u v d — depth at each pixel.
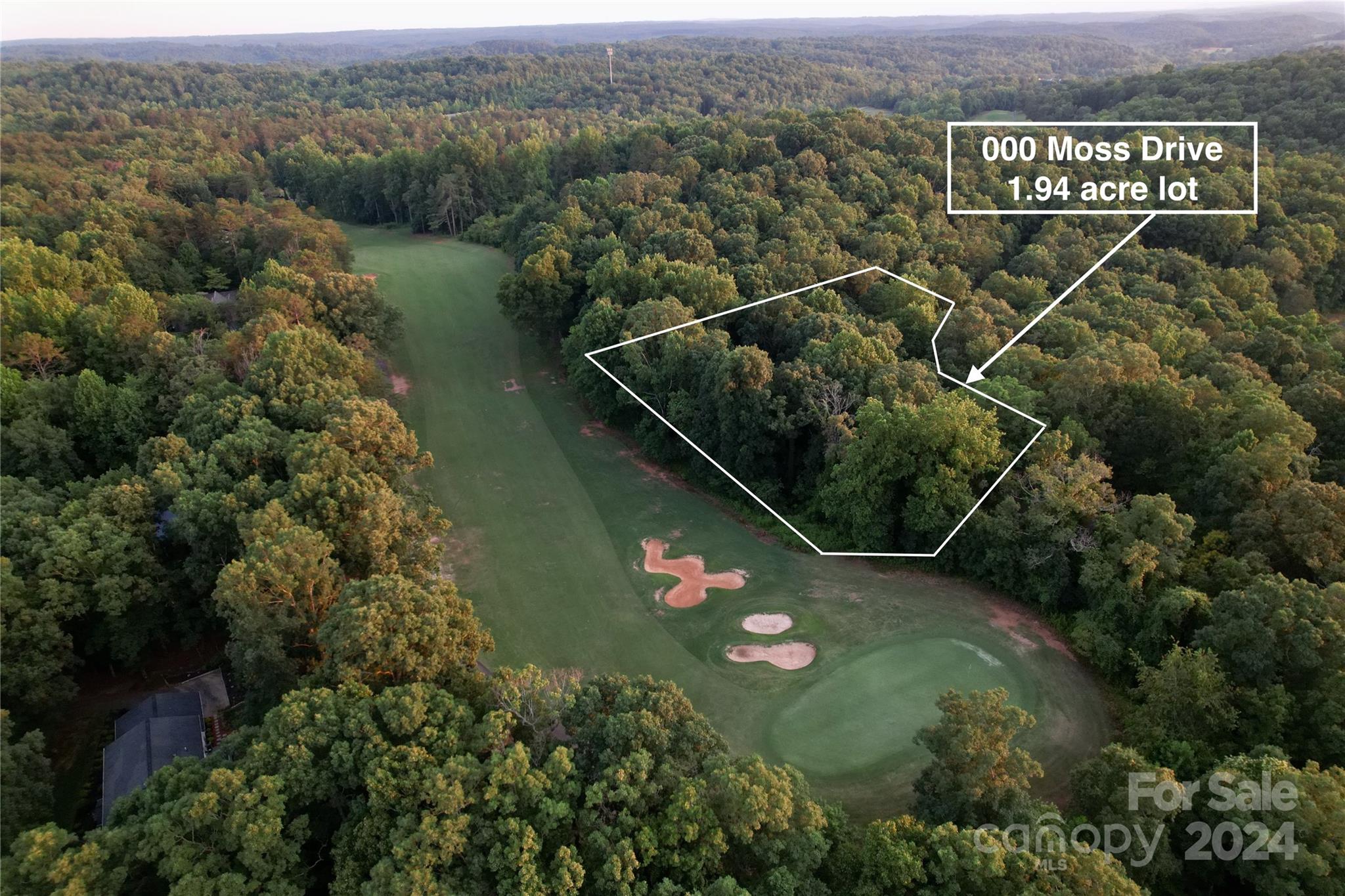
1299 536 43.31
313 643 39.53
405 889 25.36
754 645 49.09
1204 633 39.69
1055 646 48.03
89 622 46.66
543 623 51.62
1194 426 55.66
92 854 25.39
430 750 30.56
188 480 49.25
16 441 56.00
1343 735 34.00
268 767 29.56
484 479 69.31
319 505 45.25
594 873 27.53
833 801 38.06
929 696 44.34
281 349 62.41
